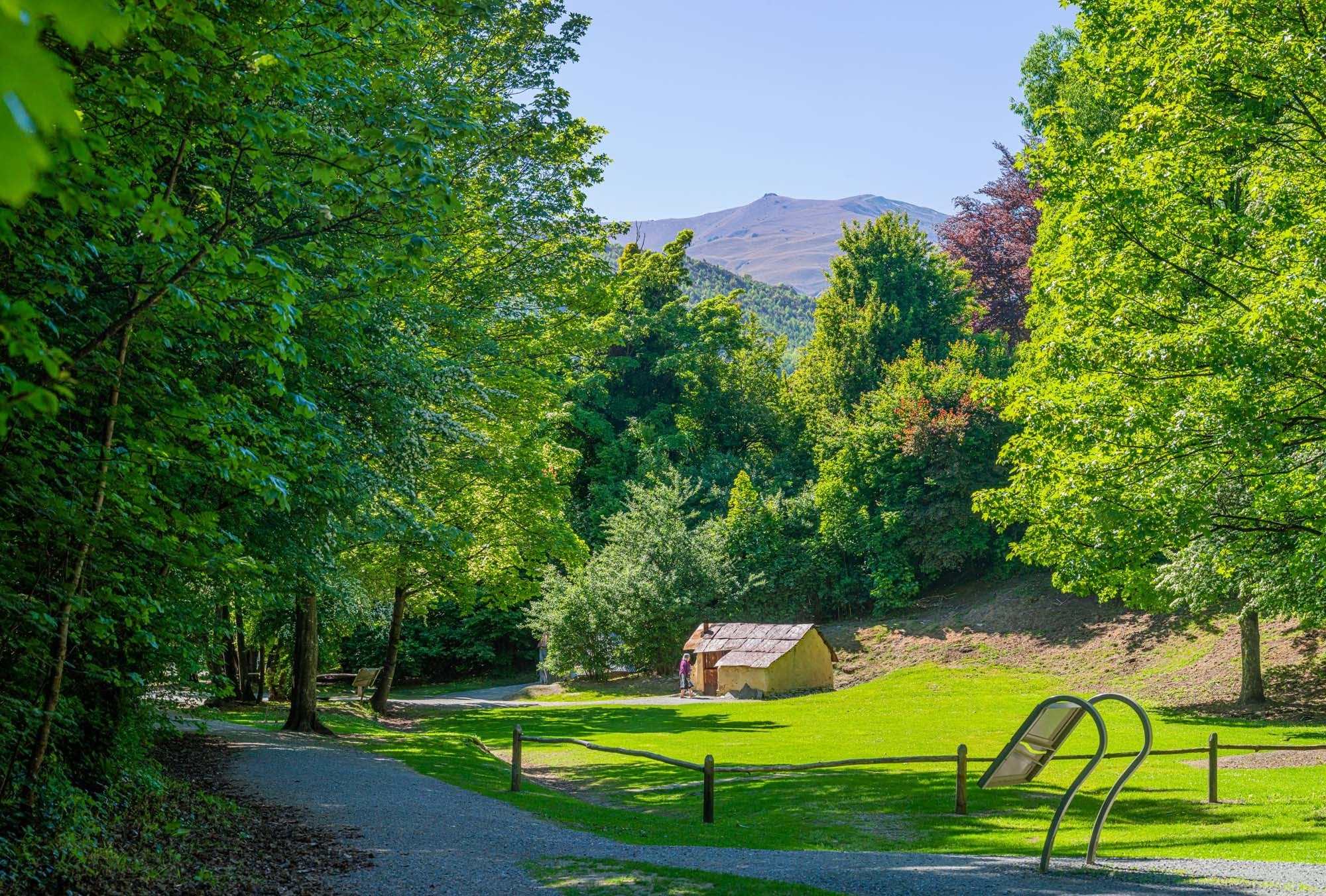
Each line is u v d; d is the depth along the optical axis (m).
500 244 23.61
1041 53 35.78
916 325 66.88
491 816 13.62
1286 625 33.75
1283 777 17.08
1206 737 23.84
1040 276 18.23
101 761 10.79
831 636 47.62
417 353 16.56
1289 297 12.57
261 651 38.88
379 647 55.53
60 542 7.89
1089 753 21.77
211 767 16.50
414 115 8.66
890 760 15.47
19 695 8.79
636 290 69.19
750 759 22.91
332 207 8.99
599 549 58.00
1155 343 14.42
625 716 34.00
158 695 12.21
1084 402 15.46
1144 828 13.33
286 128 7.67
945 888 8.88
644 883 9.25
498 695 46.50
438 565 31.34
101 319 8.12
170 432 8.14
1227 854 10.87
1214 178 16.44
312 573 15.23
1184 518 14.68
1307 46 14.11
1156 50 16.86
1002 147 65.81
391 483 16.39
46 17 1.29
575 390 63.00
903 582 48.38
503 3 22.08
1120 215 16.20
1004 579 47.78
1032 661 39.06
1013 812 15.23
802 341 187.50
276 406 12.06
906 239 70.00
